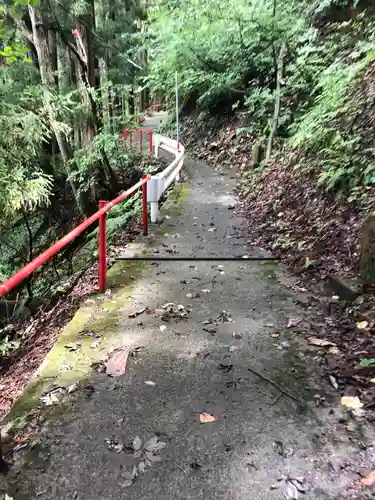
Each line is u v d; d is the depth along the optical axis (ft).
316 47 38.34
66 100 36.65
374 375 10.89
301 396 10.43
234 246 23.45
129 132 66.03
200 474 8.15
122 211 36.68
